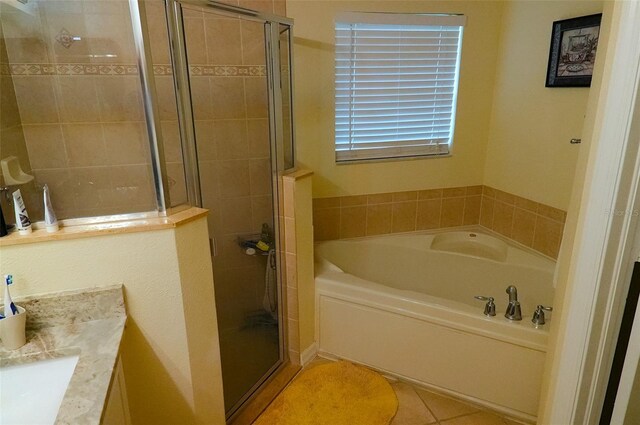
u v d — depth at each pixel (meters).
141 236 1.26
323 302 2.21
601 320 1.20
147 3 1.35
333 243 2.72
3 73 1.63
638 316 1.13
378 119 2.67
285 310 2.16
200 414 1.54
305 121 2.50
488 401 1.88
